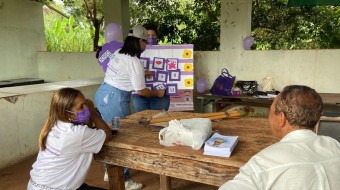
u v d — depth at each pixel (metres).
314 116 1.01
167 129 1.69
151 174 3.06
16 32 5.95
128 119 2.30
